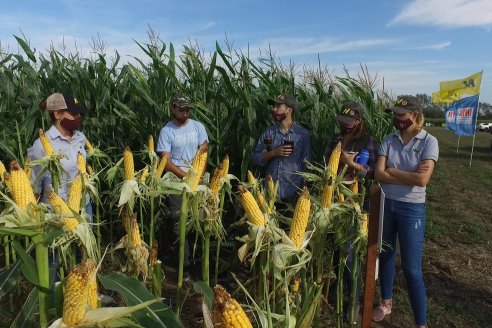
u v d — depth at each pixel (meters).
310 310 2.07
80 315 1.44
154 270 2.49
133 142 6.68
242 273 5.30
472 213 9.43
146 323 1.88
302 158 4.75
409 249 3.84
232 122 6.02
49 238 1.62
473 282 5.50
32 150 3.48
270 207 2.81
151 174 3.12
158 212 5.46
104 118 6.68
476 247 6.95
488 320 4.50
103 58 6.64
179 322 1.93
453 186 13.20
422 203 3.81
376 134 5.85
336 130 5.57
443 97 21.48
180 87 5.80
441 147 28.73
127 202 2.64
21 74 7.22
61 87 7.03
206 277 2.58
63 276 2.84
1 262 5.05
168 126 5.01
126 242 2.43
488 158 21.70
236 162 6.14
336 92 6.53
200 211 2.56
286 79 6.10
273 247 2.14
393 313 4.58
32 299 2.01
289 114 4.74
